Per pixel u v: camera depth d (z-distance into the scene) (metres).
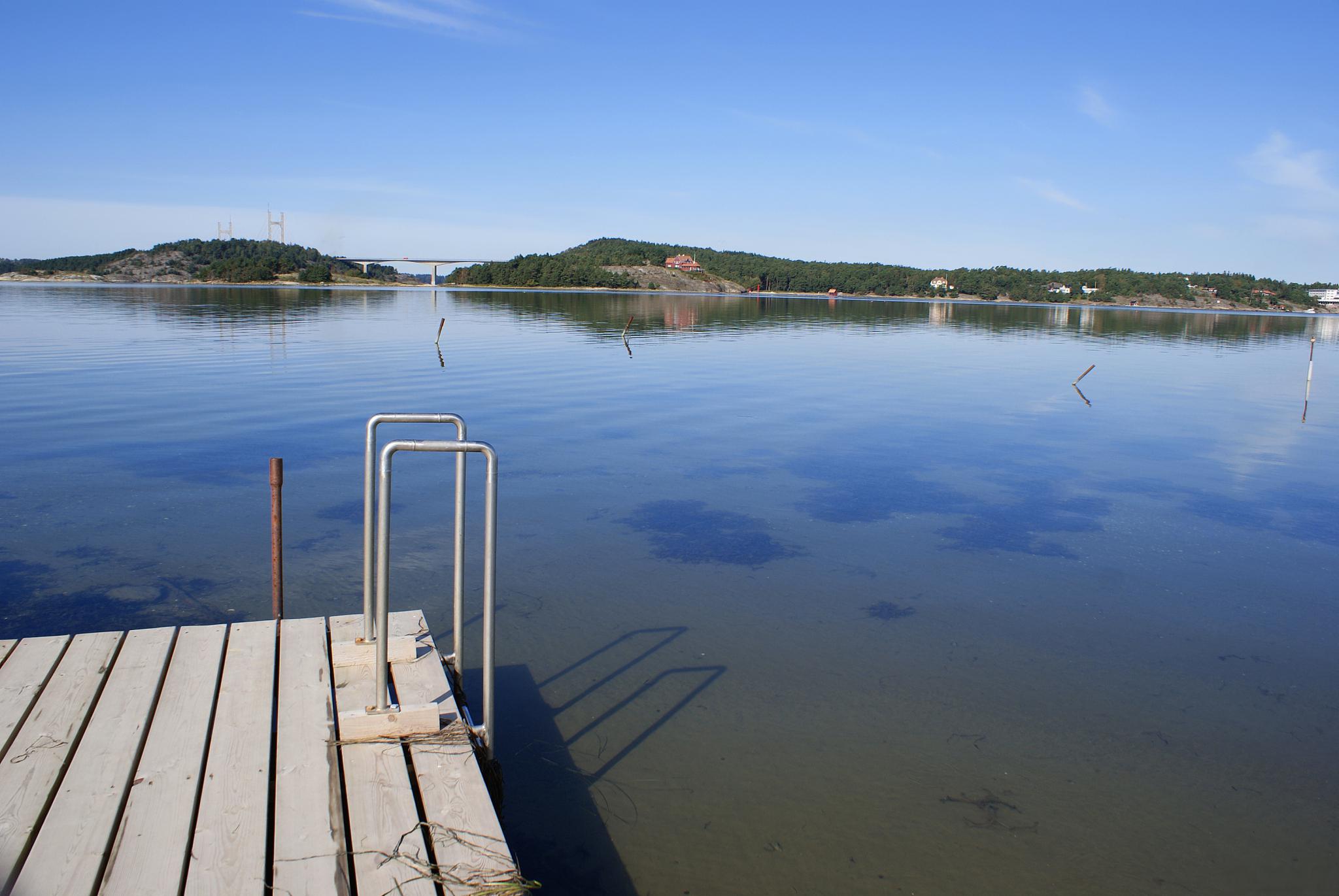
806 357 25.66
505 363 21.56
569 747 4.67
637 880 3.72
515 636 5.96
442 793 3.30
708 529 8.41
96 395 14.99
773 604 6.63
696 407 15.40
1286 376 23.80
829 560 7.62
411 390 16.41
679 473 10.60
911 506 9.41
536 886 2.93
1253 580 7.39
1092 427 14.61
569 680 5.38
